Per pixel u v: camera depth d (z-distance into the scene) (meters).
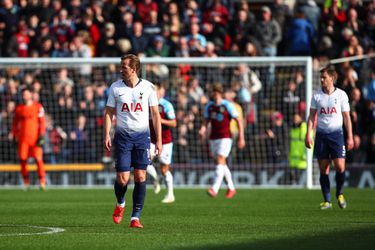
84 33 76.75
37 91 74.12
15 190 64.81
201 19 78.62
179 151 71.62
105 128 31.73
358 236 29.33
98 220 36.88
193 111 71.62
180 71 74.19
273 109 72.31
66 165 71.06
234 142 70.62
